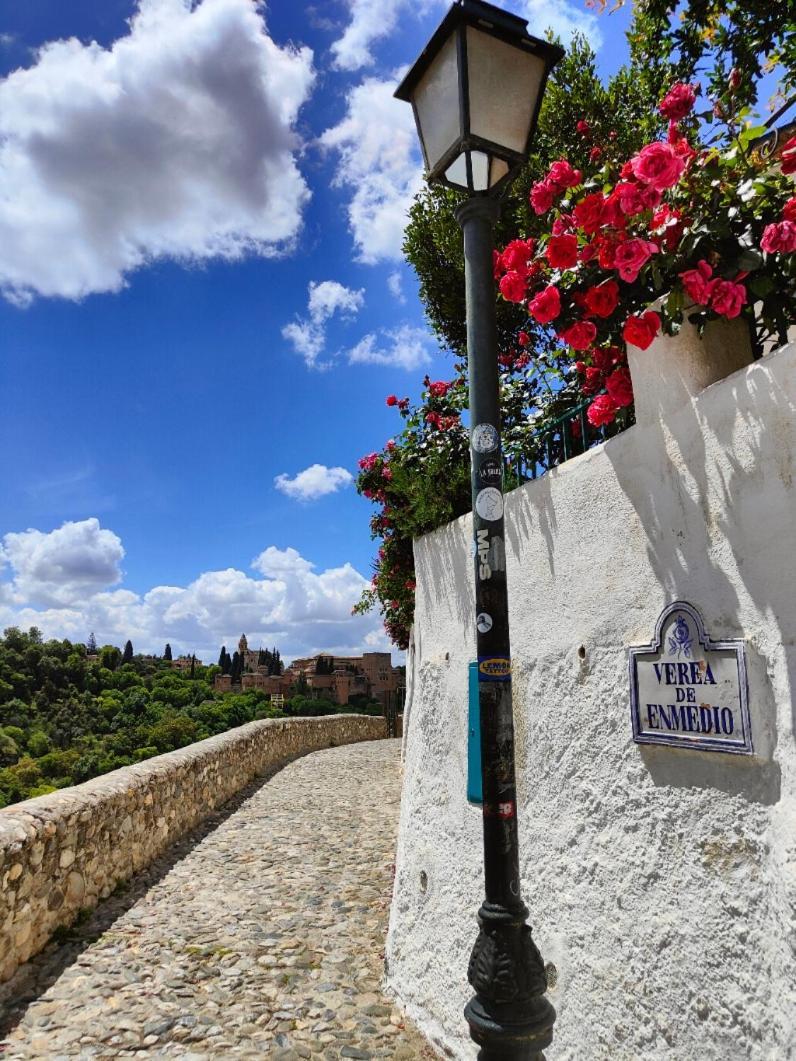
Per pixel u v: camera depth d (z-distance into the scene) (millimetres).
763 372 2361
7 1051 3830
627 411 3557
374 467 5734
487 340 2643
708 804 2459
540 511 3584
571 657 3271
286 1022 4180
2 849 4684
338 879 7059
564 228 3092
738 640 2383
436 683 4637
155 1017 4223
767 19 5086
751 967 2219
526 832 3461
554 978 3117
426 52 2785
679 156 2588
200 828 9469
